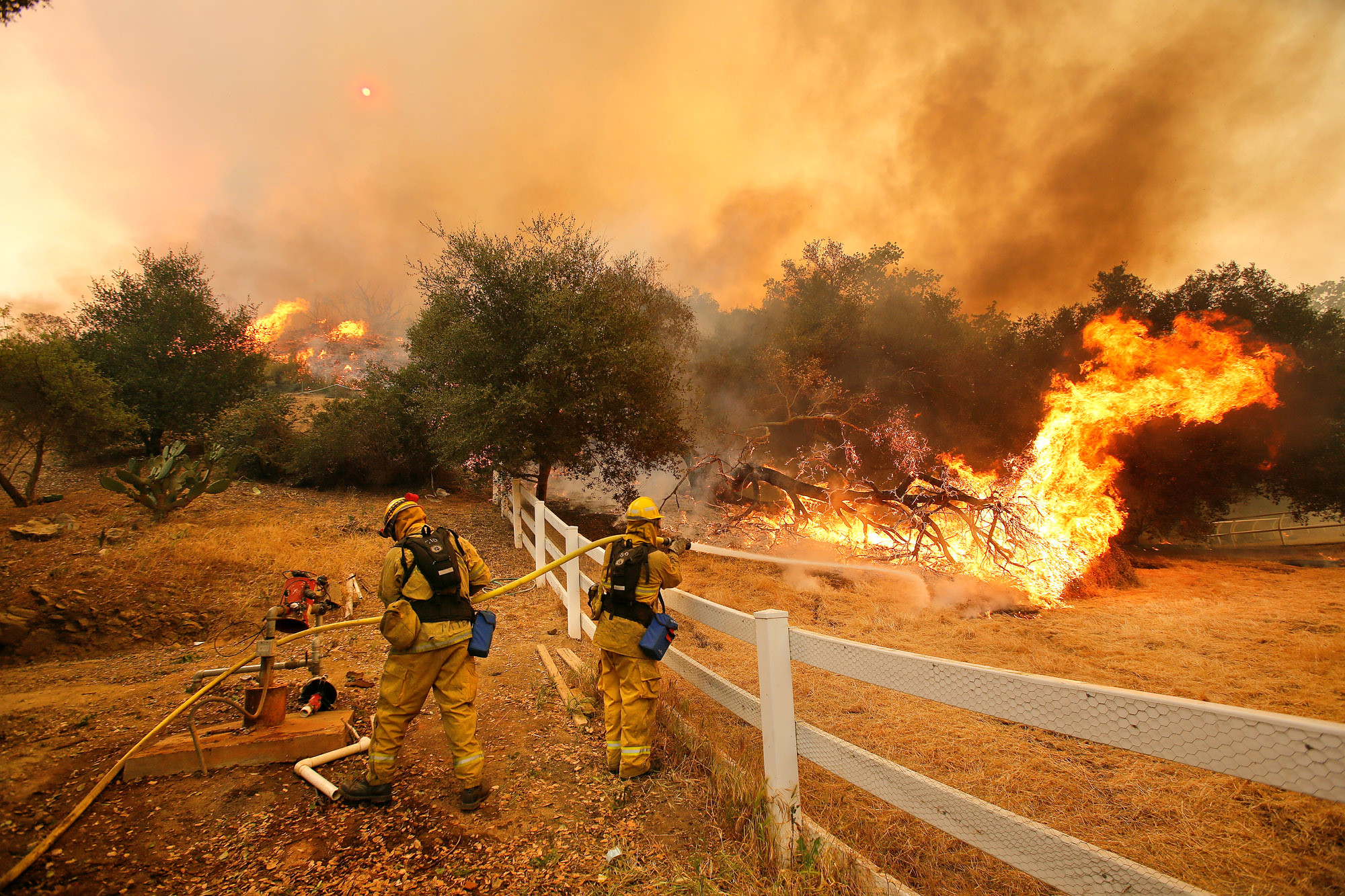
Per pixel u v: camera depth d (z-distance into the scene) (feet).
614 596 11.98
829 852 8.38
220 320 46.50
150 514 32.99
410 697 10.74
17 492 32.96
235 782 11.39
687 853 9.42
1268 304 56.24
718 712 14.76
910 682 7.44
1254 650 19.08
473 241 37.35
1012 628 22.30
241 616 23.27
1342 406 53.36
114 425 35.73
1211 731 4.79
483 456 39.81
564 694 15.75
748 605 24.86
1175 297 58.85
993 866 8.75
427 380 45.80
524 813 10.62
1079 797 10.46
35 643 19.86
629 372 36.17
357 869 9.05
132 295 44.01
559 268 37.76
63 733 13.35
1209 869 8.34
